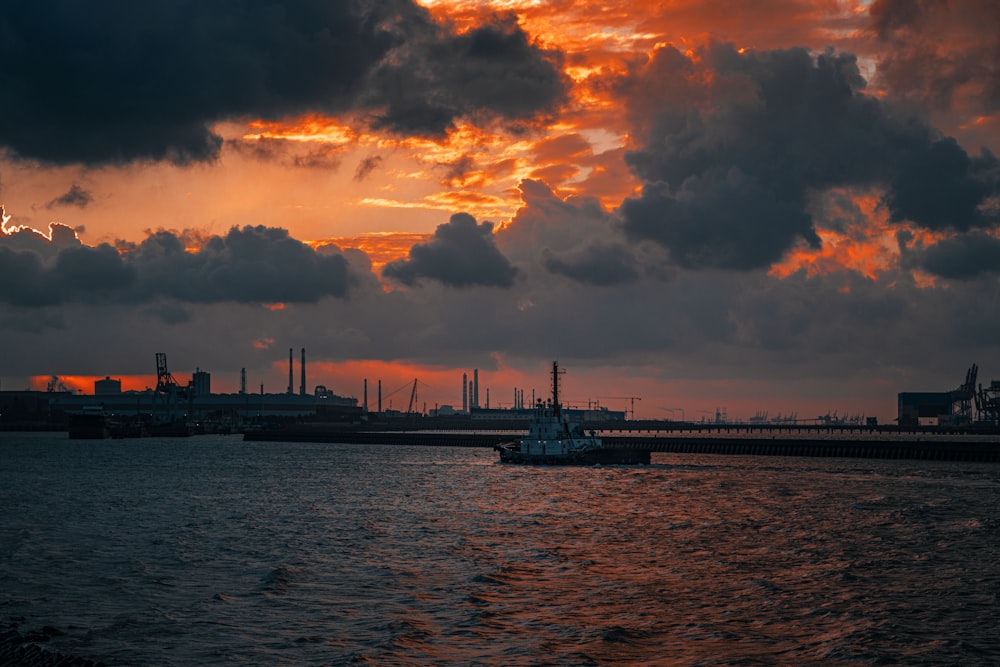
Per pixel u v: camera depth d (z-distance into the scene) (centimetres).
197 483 16125
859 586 6594
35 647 4919
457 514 10906
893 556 7781
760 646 5138
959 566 7350
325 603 6094
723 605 6028
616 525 9756
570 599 6175
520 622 5603
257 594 6369
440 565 7394
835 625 5559
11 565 7538
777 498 12456
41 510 11700
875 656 4969
